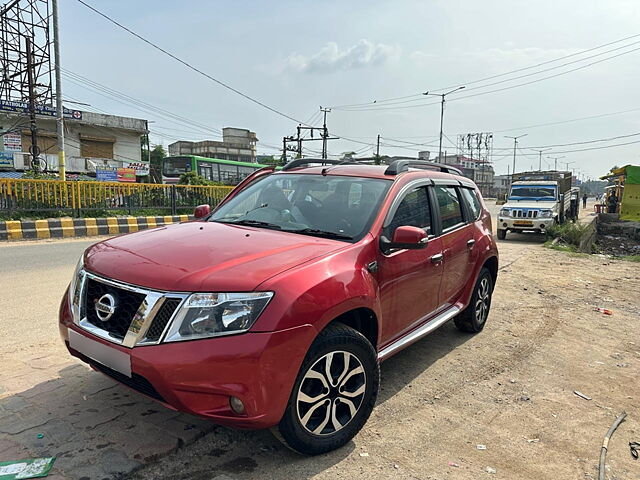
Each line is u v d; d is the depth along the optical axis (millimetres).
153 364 2311
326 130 43719
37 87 26469
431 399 3658
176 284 2428
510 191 18188
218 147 65312
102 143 34719
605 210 35125
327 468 2676
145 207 16266
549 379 4176
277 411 2428
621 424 3418
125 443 2754
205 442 2852
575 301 7113
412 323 3805
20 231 11969
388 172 3918
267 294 2438
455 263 4398
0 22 25156
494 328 5586
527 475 2734
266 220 3670
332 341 2688
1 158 26938
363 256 3094
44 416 2994
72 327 2768
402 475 2652
